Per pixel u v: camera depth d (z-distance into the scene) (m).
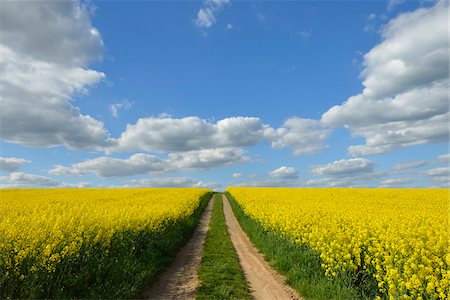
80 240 9.55
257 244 16.95
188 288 10.13
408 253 9.23
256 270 12.41
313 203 27.16
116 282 9.10
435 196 39.19
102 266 9.53
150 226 14.57
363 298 8.51
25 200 30.34
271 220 17.30
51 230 10.27
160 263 12.59
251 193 45.41
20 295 7.12
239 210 30.98
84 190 53.69
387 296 7.95
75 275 8.58
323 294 8.93
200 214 31.98
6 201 28.25
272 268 12.71
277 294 9.80
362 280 9.33
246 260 13.97
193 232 21.52
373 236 11.67
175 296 9.41
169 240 15.27
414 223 14.73
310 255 11.88
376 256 9.49
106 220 13.27
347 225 14.39
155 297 9.27
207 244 17.27
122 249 11.48
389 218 16.09
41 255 8.15
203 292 9.66
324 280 9.76
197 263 13.30
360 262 9.70
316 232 12.43
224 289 9.73
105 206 23.34
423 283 7.49
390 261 8.62
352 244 10.23
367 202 30.50
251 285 10.60
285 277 11.48
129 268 10.01
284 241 14.84
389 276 7.73
